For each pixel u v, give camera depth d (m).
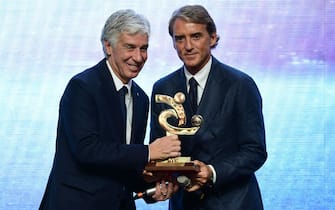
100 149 6.32
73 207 6.39
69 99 6.43
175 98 6.64
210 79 6.75
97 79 6.50
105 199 6.45
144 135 6.83
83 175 6.45
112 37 6.41
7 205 9.23
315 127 9.18
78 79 6.46
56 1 9.28
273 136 9.18
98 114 6.42
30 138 9.27
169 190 6.59
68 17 9.28
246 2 9.25
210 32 6.69
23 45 9.29
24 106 9.28
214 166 6.55
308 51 9.23
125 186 6.60
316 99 9.20
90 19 9.29
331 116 9.18
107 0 9.28
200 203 6.77
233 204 6.69
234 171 6.55
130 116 6.65
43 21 9.29
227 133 6.70
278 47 9.23
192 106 6.79
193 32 6.60
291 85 9.23
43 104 9.28
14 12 9.32
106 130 6.44
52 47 9.28
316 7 9.23
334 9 9.20
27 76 9.29
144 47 6.46
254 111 6.68
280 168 9.16
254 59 9.24
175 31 6.65
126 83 6.59
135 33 6.37
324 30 9.23
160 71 9.27
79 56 9.28
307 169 9.16
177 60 9.27
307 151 9.17
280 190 9.15
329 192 9.15
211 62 6.82
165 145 6.39
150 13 9.27
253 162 6.61
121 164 6.33
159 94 6.94
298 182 9.16
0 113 9.27
